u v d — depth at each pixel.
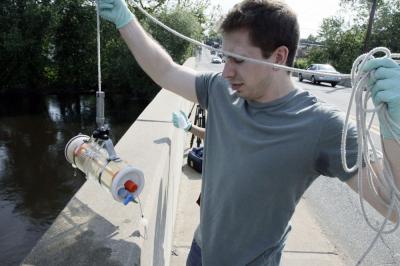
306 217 3.91
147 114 3.01
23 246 9.02
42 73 23.09
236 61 1.24
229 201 1.37
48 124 18.50
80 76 23.77
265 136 1.28
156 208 1.61
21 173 13.09
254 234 1.38
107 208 1.42
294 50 1.29
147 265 1.38
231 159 1.38
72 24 22.39
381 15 31.27
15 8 20.78
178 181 3.81
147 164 1.83
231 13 1.24
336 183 5.14
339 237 3.57
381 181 1.07
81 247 1.19
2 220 10.12
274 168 1.26
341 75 1.11
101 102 1.44
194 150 4.79
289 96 1.30
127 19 1.58
